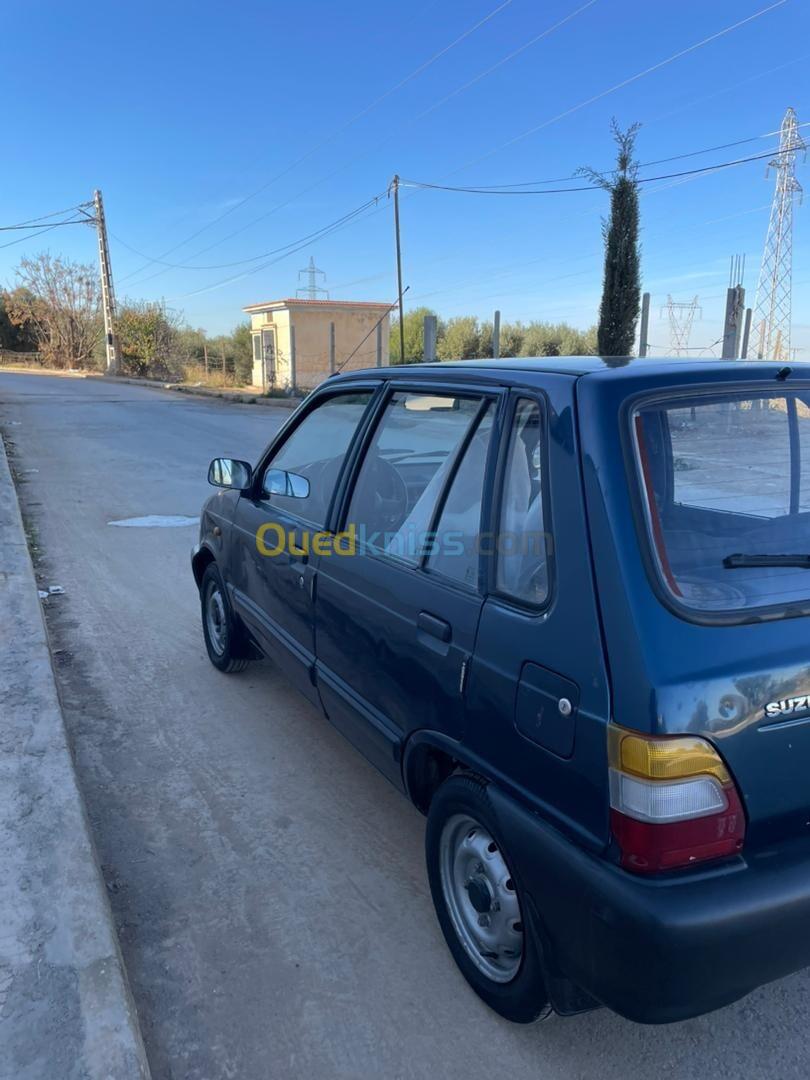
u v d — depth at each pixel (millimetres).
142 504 9984
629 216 15914
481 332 42406
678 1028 2342
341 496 3225
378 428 3113
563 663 1928
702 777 1769
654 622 1813
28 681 4230
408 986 2492
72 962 2338
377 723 2785
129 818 3381
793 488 2238
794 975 2557
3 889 2635
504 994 2279
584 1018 2379
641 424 2047
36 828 2963
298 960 2596
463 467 2561
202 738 4070
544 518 2092
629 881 1776
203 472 12414
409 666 2551
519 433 2303
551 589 2023
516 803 2080
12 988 2242
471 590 2342
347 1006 2414
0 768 3371
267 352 35688
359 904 2859
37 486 11133
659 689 1751
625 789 1767
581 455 2037
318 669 3287
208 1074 2186
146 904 2852
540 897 1988
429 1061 2230
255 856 3129
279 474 3703
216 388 34562
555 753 1942
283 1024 2348
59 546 7906
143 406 25219
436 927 2752
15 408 23406
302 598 3402
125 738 4066
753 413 2188
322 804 3488
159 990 2465
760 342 20859
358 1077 2182
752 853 1852
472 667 2238
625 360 2494
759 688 1827
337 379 3625
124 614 5914
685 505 2062
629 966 1770
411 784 2648
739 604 1908
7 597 5660
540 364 2492
